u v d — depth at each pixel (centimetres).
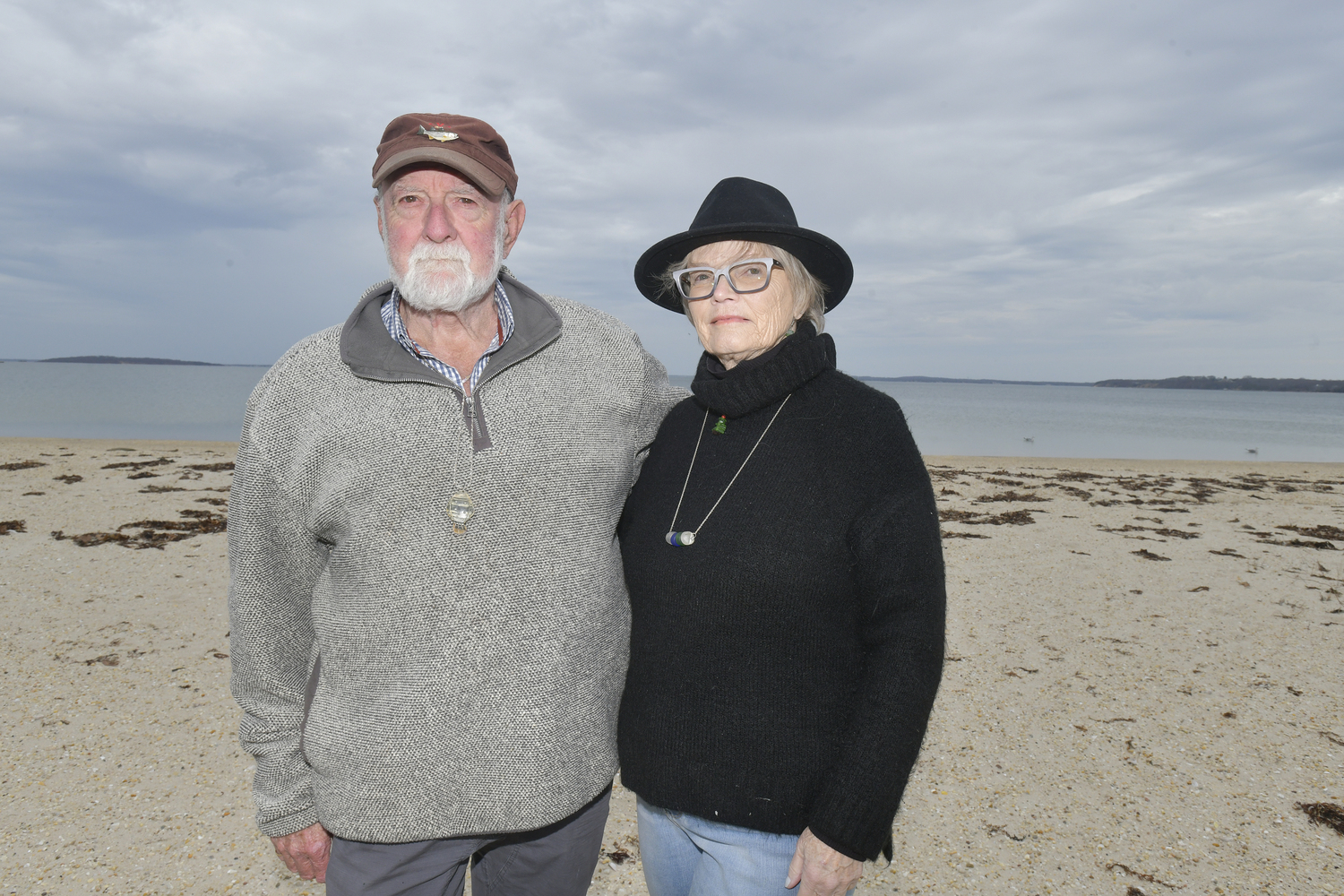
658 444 204
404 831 169
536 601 174
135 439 2327
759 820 166
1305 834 344
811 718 165
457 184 183
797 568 163
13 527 910
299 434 173
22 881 297
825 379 184
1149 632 629
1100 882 312
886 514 161
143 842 322
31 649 529
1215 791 379
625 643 194
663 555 180
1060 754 416
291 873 305
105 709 441
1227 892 306
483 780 170
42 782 364
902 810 360
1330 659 569
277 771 185
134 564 767
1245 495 1536
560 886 196
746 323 188
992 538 1018
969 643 591
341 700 175
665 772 173
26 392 5194
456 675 169
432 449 170
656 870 188
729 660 168
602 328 204
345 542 173
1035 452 2833
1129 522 1172
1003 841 337
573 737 177
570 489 180
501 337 190
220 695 463
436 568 170
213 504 1127
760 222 183
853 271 199
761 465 176
